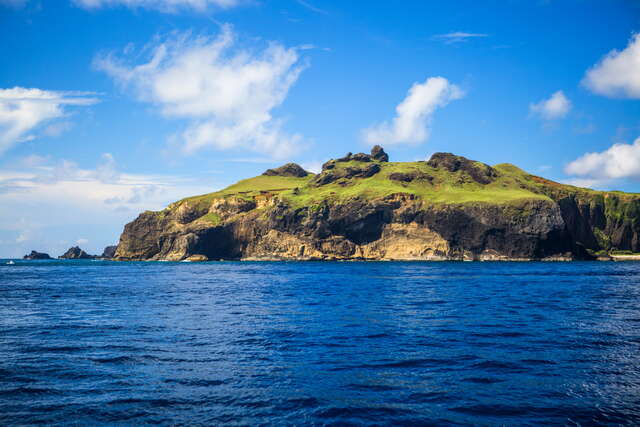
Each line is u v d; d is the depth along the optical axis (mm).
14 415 12492
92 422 12023
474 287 59812
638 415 12430
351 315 32188
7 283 75000
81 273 116000
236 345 21562
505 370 16891
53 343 22219
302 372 16719
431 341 22312
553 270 118438
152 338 23438
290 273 110188
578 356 19031
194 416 12438
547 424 11875
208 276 97938
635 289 56094
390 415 12523
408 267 145875
